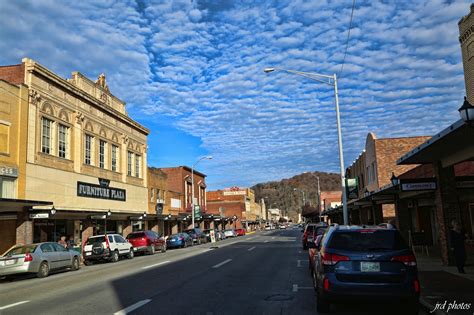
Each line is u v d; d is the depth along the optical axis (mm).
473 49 22391
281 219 172375
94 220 33719
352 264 8180
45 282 16031
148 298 10914
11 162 25281
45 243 19375
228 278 14570
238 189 111938
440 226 15992
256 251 28328
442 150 14039
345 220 22047
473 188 16203
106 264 24172
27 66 27297
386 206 38188
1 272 17516
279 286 12586
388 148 36250
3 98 24906
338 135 22922
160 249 33438
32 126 27312
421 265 16109
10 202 20938
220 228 86812
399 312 8773
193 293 11547
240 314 8875
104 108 37031
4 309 10180
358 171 45594
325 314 8797
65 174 30781
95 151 35500
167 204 51531
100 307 9945
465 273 13484
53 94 29812
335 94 23266
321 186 187625
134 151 43281
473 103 22359
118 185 39125
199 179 66938
